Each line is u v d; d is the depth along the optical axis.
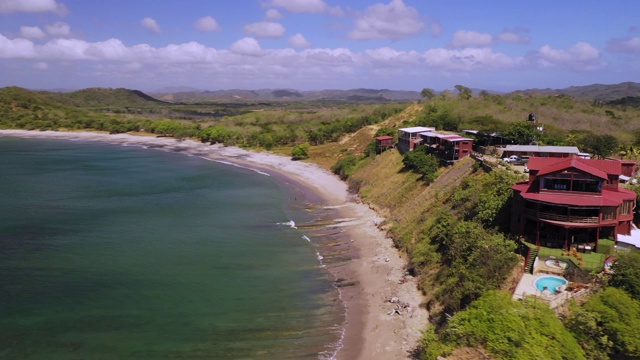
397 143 97.50
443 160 74.44
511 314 29.36
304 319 40.03
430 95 172.12
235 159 135.38
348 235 61.69
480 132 82.69
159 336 37.25
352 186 89.44
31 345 35.78
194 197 86.62
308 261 53.50
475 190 53.97
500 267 37.38
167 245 59.00
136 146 172.00
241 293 45.16
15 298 43.62
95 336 37.22
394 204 69.69
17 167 120.69
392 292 44.12
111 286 46.62
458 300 36.28
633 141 87.94
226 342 36.47
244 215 73.38
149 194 89.19
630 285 31.28
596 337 28.50
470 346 29.19
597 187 39.94
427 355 30.55
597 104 161.12
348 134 149.62
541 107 137.25
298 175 107.19
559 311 31.03
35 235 62.53
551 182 40.88
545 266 37.28
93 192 90.75
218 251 56.84
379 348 35.25
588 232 40.12
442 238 48.12
